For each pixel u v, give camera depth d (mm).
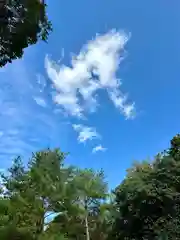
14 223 31031
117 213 29578
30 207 32938
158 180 26469
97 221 37625
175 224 24453
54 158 36906
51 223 34344
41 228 33438
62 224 35219
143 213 26547
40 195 34531
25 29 8875
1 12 8180
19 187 34844
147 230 26188
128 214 28078
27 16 8711
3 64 9367
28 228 30938
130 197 27281
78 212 35406
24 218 32312
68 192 35250
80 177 37469
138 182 27531
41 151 37500
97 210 38281
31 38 9250
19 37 8984
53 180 35406
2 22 8352
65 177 36219
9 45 8984
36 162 36562
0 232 29891
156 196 25406
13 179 35438
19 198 32812
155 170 27609
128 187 28000
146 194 25969
